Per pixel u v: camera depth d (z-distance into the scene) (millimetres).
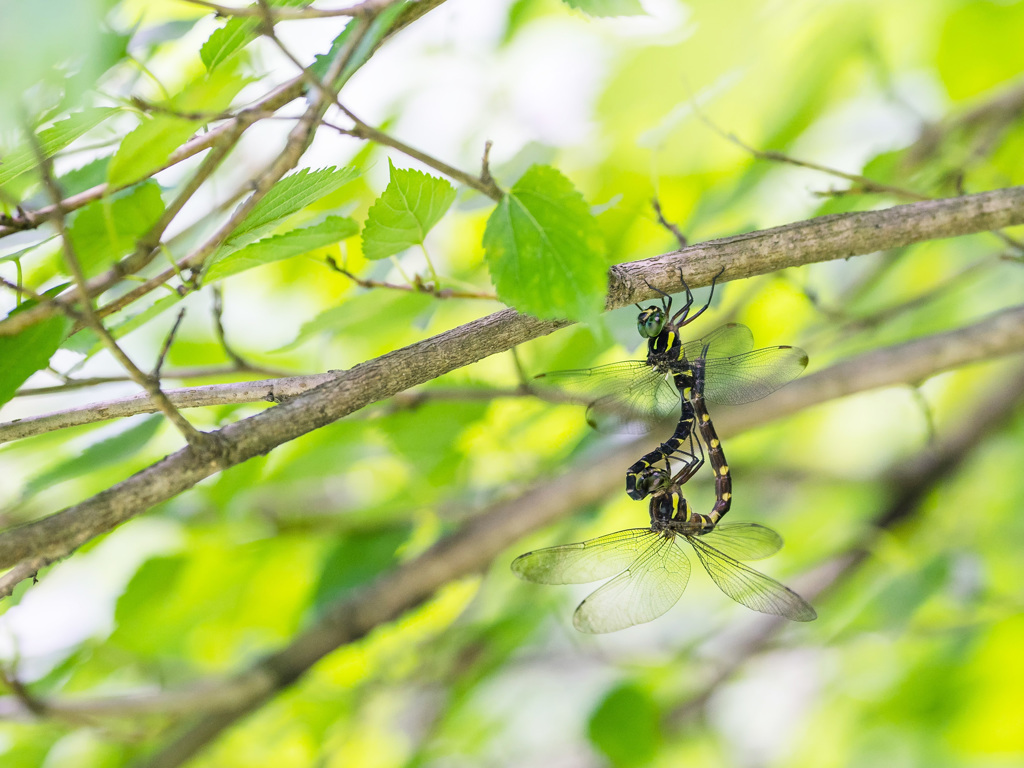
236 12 793
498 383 952
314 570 1010
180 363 983
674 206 1001
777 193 1004
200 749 961
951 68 1000
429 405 953
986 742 1023
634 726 1021
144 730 971
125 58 802
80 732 1001
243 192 813
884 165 963
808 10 977
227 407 935
